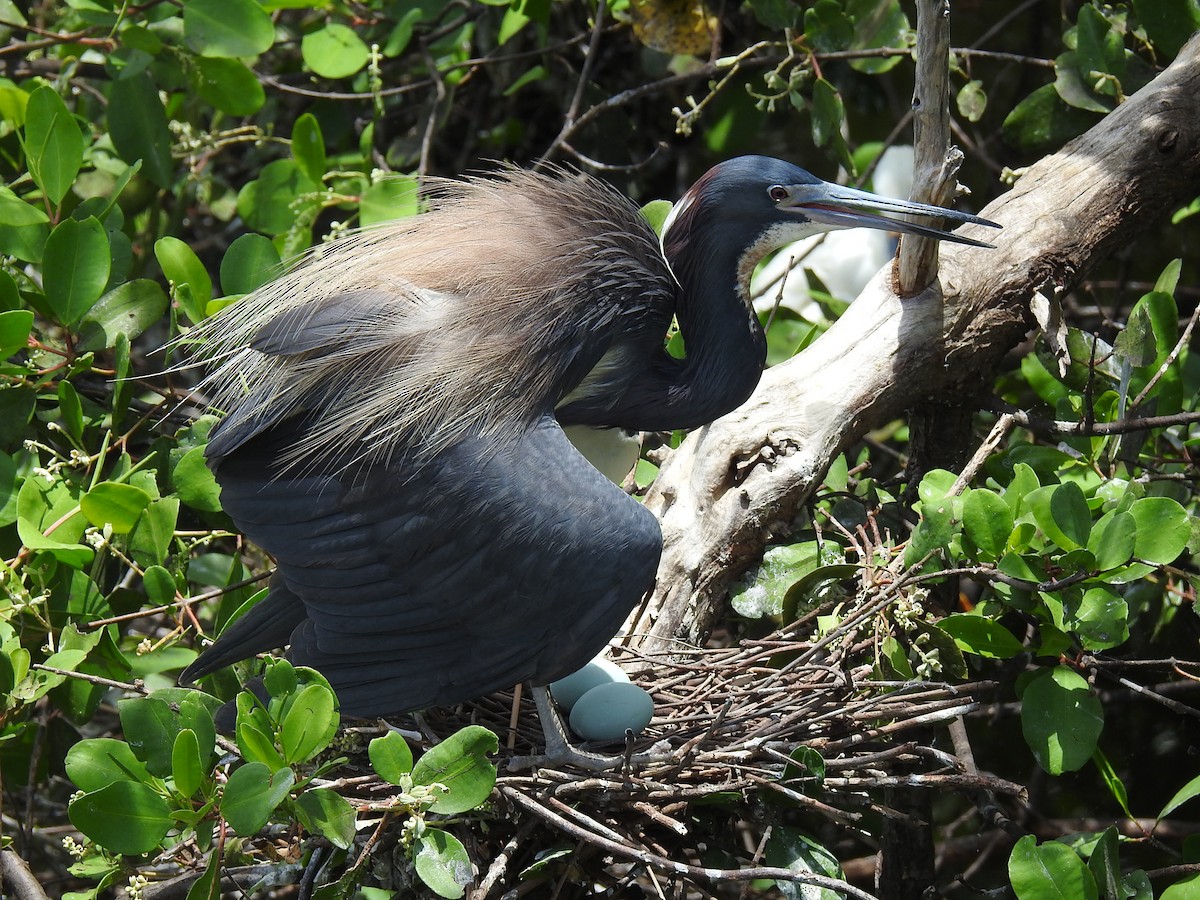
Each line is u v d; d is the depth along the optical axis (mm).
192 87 9664
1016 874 6770
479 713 7957
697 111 10094
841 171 12898
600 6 10531
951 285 9109
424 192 8891
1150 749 10195
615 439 8953
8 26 9719
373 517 7121
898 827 8898
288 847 7137
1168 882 9750
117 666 7773
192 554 8953
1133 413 8430
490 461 7117
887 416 9133
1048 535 7504
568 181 8531
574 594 6984
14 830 9898
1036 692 7527
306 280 7910
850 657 7973
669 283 8531
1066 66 9977
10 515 7828
